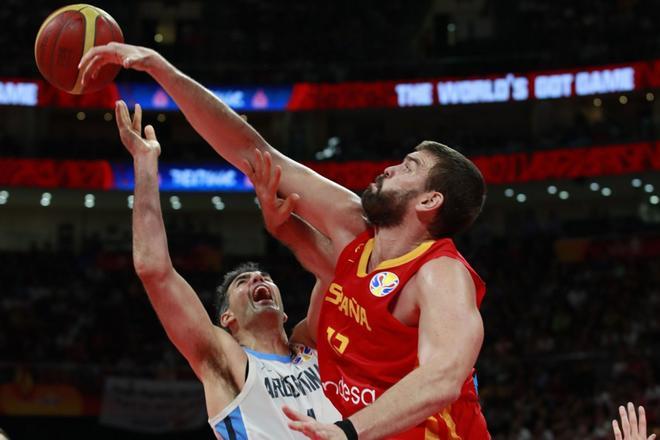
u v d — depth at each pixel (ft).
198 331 12.00
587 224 81.20
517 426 51.21
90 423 59.26
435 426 9.68
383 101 83.10
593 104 88.12
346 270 10.52
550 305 68.03
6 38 88.17
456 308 9.16
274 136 91.56
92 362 63.98
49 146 82.17
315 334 12.96
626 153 74.08
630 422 12.00
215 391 12.28
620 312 64.49
